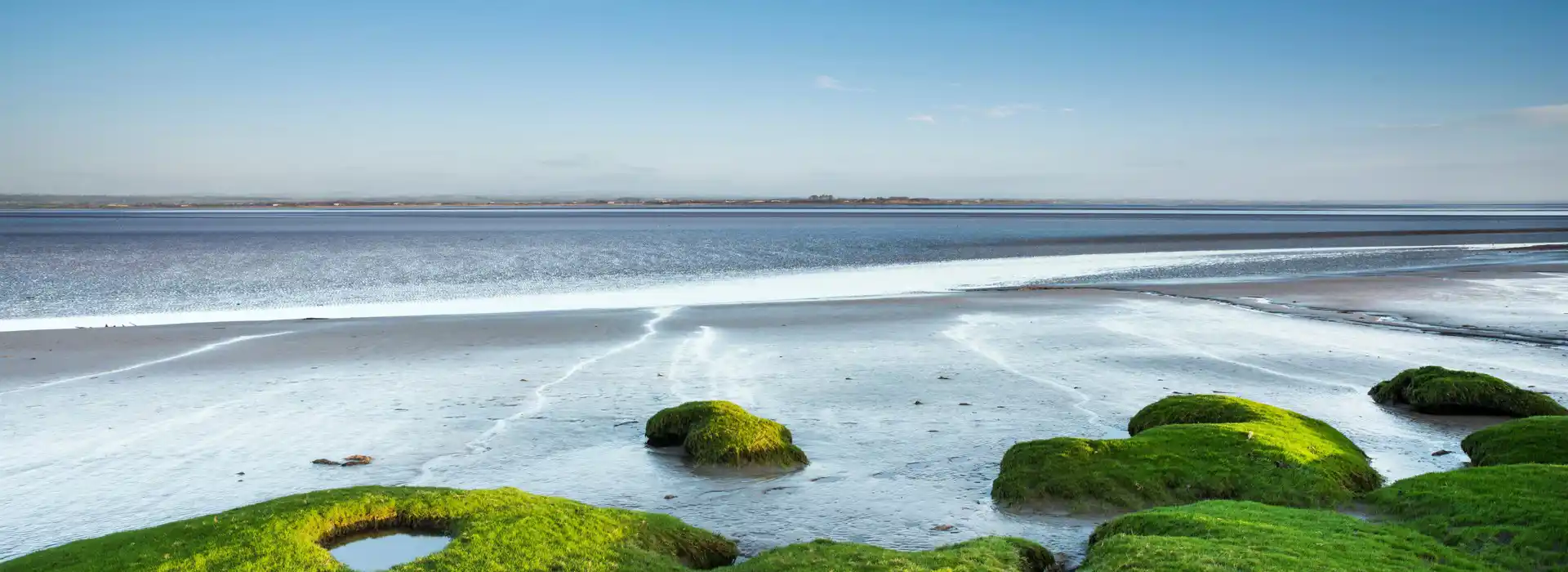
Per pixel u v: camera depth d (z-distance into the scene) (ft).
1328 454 41.60
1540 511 31.19
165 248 256.32
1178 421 48.91
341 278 164.86
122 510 39.40
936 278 163.12
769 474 44.60
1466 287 132.67
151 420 55.11
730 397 61.67
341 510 31.55
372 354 78.54
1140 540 29.76
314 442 50.19
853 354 78.74
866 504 40.11
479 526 30.45
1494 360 74.33
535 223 569.64
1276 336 88.38
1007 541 31.86
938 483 43.09
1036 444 42.96
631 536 31.40
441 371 70.90
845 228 443.73
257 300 128.77
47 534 36.50
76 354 78.02
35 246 265.75
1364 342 84.69
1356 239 306.55
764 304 116.37
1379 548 28.48
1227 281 147.02
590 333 90.33
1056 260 212.43
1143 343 84.02
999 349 81.05
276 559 27.22
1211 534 30.45
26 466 45.73
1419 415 56.03
